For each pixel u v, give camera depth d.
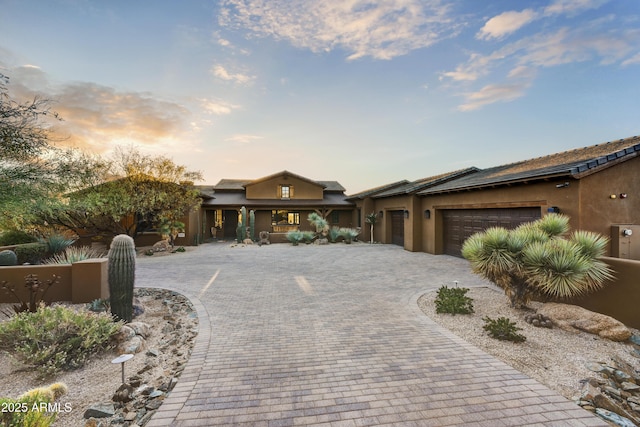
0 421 2.11
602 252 5.77
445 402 3.09
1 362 4.08
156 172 17.09
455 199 13.43
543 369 3.88
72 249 10.05
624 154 7.88
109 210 14.96
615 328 4.83
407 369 3.83
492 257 6.24
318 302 7.08
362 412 2.92
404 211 17.38
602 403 3.08
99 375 3.82
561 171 7.80
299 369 3.84
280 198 25.97
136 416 2.93
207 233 25.06
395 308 6.58
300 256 15.04
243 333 5.14
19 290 6.68
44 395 3.06
